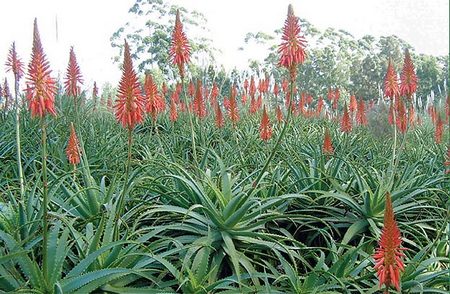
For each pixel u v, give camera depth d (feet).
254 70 70.23
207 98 47.21
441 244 19.75
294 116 49.08
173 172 22.41
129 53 14.67
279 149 29.81
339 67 116.78
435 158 28.35
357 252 18.26
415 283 16.76
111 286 14.89
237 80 66.74
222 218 17.94
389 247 12.31
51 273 13.92
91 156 27.68
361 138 39.81
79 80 22.58
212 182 19.29
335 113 57.11
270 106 58.85
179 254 17.54
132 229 16.97
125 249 15.76
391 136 48.85
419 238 22.02
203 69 64.39
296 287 16.31
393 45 114.01
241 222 18.34
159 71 83.97
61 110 36.88
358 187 23.32
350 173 25.85
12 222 17.02
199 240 17.15
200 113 28.84
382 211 21.27
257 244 18.62
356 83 117.60
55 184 18.31
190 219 18.95
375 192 21.11
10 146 28.96
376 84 114.93
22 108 36.63
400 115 23.41
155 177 20.65
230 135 39.75
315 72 116.16
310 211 22.26
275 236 17.90
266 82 52.70
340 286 16.25
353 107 51.06
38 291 13.37
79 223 18.21
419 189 22.35
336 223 22.21
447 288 18.03
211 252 17.81
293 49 17.87
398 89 23.52
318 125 53.11
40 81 12.91
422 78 100.37
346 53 118.42
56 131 33.58
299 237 22.35
